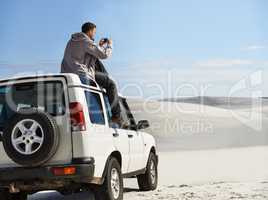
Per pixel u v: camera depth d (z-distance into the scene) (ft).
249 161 78.43
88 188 31.60
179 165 75.72
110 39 37.91
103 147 31.09
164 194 38.42
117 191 32.99
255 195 35.55
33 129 27.99
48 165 28.81
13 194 35.14
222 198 34.78
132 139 37.68
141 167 40.06
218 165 72.69
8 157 29.40
